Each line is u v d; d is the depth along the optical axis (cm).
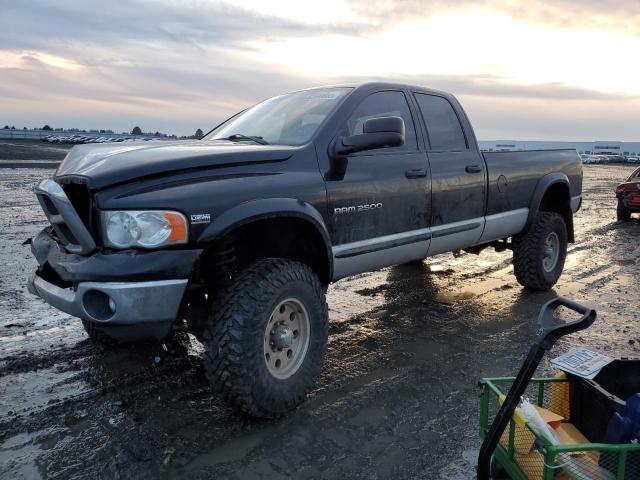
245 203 324
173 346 448
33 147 5481
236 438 315
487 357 444
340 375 405
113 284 285
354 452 303
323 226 368
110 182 298
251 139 417
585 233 1147
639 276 738
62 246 337
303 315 346
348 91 432
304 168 371
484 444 228
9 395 361
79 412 341
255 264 334
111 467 285
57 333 478
